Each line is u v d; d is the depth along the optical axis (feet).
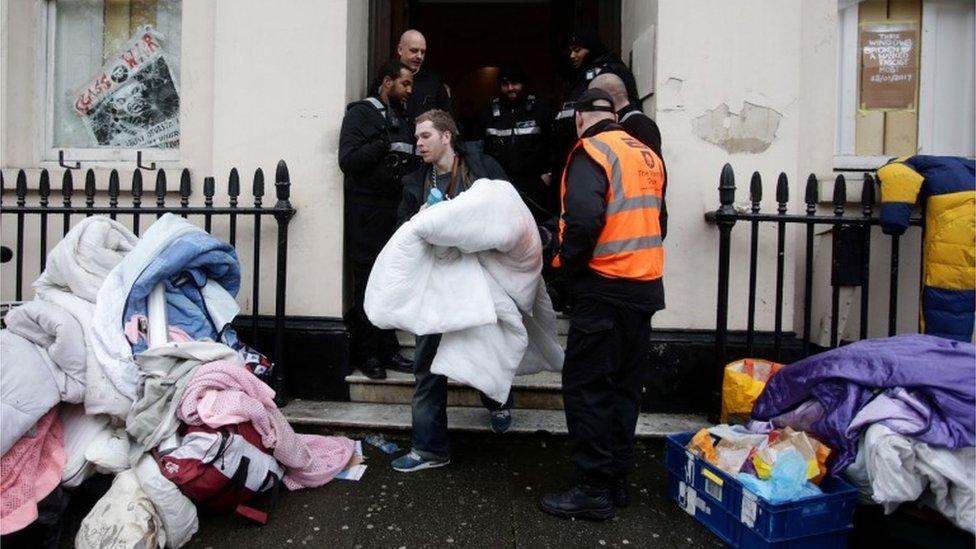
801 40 12.92
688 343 12.33
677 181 12.39
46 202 12.52
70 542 8.55
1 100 13.76
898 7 13.69
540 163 14.99
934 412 7.90
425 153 10.52
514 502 9.61
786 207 12.00
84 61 14.57
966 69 13.65
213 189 12.22
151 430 8.62
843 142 13.82
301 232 12.91
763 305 12.36
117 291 9.83
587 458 9.01
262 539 8.59
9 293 13.83
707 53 12.32
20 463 8.21
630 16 14.58
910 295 12.61
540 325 10.84
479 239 9.30
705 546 8.54
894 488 7.66
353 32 13.35
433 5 26.30
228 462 8.57
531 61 28.53
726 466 8.62
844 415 8.32
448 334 9.76
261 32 12.85
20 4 14.10
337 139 12.82
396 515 9.22
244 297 13.07
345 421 11.86
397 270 9.38
